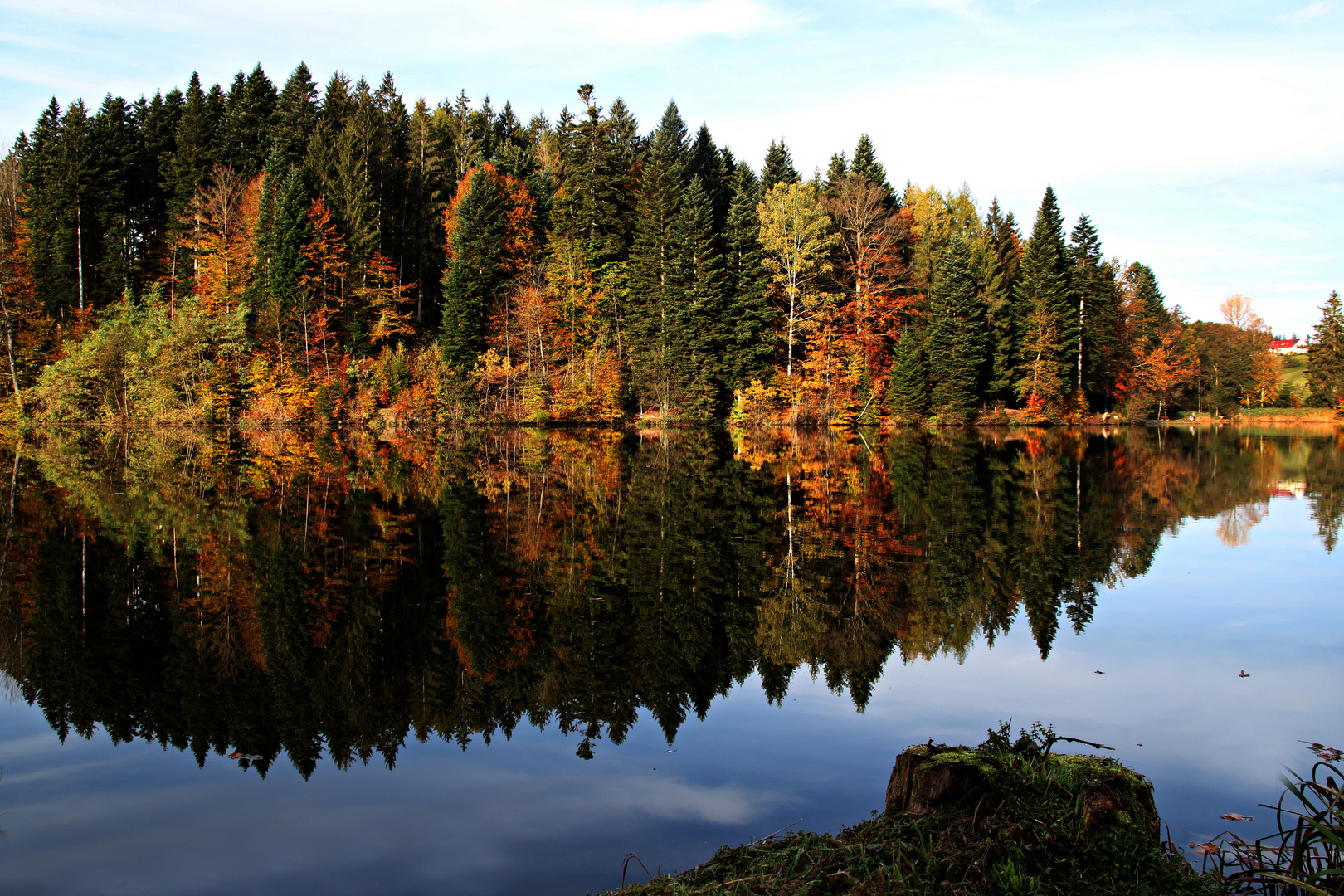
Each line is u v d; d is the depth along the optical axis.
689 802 5.21
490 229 48.56
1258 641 8.45
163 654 8.29
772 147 58.22
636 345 47.66
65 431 38.84
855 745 6.06
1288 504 17.97
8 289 43.56
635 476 24.23
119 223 50.06
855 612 9.73
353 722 6.66
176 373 39.72
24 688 7.40
